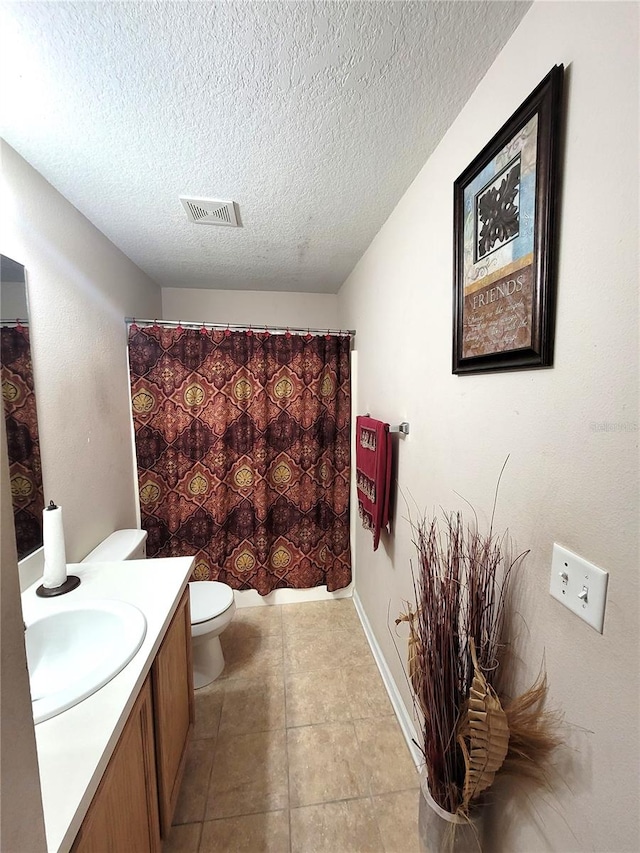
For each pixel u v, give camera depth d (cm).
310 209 148
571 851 65
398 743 142
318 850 108
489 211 82
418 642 94
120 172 123
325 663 184
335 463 235
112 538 167
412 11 71
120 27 75
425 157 116
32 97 92
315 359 225
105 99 93
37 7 71
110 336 176
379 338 172
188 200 140
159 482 211
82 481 148
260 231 169
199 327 210
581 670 62
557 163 64
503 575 82
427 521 122
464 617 92
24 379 115
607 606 57
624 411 54
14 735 40
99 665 81
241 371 218
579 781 63
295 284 255
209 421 214
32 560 115
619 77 53
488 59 81
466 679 85
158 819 97
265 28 75
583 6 58
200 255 197
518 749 73
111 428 175
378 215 154
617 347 54
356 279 216
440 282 111
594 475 59
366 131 104
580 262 60
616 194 54
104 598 108
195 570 220
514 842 80
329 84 88
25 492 114
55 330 131
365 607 212
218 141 109
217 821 116
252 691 166
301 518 234
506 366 78
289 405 226
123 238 174
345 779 128
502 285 79
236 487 226
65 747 64
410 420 136
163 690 102
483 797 86
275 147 111
